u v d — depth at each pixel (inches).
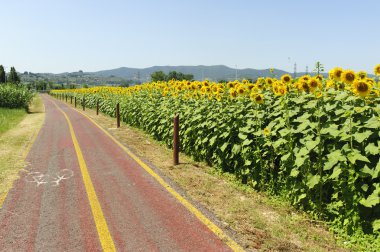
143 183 292.7
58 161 377.7
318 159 218.8
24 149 445.7
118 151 432.8
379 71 251.3
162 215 224.5
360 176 192.5
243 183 300.8
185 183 294.0
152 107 562.9
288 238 193.8
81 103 1809.8
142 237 195.2
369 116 205.9
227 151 320.2
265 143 264.2
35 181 301.3
